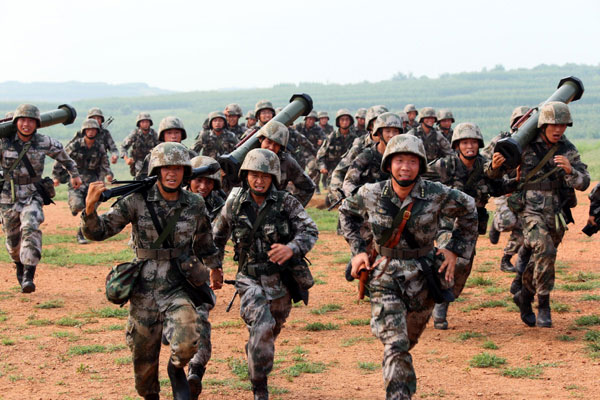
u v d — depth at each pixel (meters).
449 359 8.17
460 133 8.84
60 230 20.02
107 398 6.91
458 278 9.12
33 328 9.82
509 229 12.85
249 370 6.38
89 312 10.69
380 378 7.52
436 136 16.44
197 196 6.24
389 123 8.95
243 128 20.47
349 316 10.45
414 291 6.19
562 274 12.82
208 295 6.19
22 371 7.85
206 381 7.37
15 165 11.57
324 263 14.78
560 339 8.86
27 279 11.53
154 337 6.11
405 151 5.99
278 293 6.79
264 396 6.37
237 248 6.90
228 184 10.54
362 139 10.24
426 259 6.23
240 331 9.61
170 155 5.97
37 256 11.55
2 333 9.55
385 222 6.18
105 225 6.00
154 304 6.07
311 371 7.74
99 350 8.65
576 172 9.01
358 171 9.12
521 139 8.85
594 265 13.62
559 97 9.97
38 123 11.75
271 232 6.70
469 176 8.98
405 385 5.79
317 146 25.27
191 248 6.23
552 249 9.20
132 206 6.05
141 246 6.09
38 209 11.73
